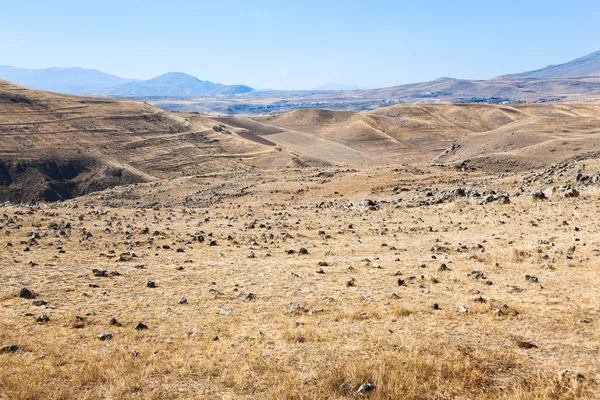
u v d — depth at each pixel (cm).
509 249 2062
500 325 1134
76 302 1390
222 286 1597
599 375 852
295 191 6631
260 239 2630
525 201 3503
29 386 834
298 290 1528
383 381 856
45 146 19050
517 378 859
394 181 6544
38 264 1864
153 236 2647
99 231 2719
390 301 1366
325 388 850
